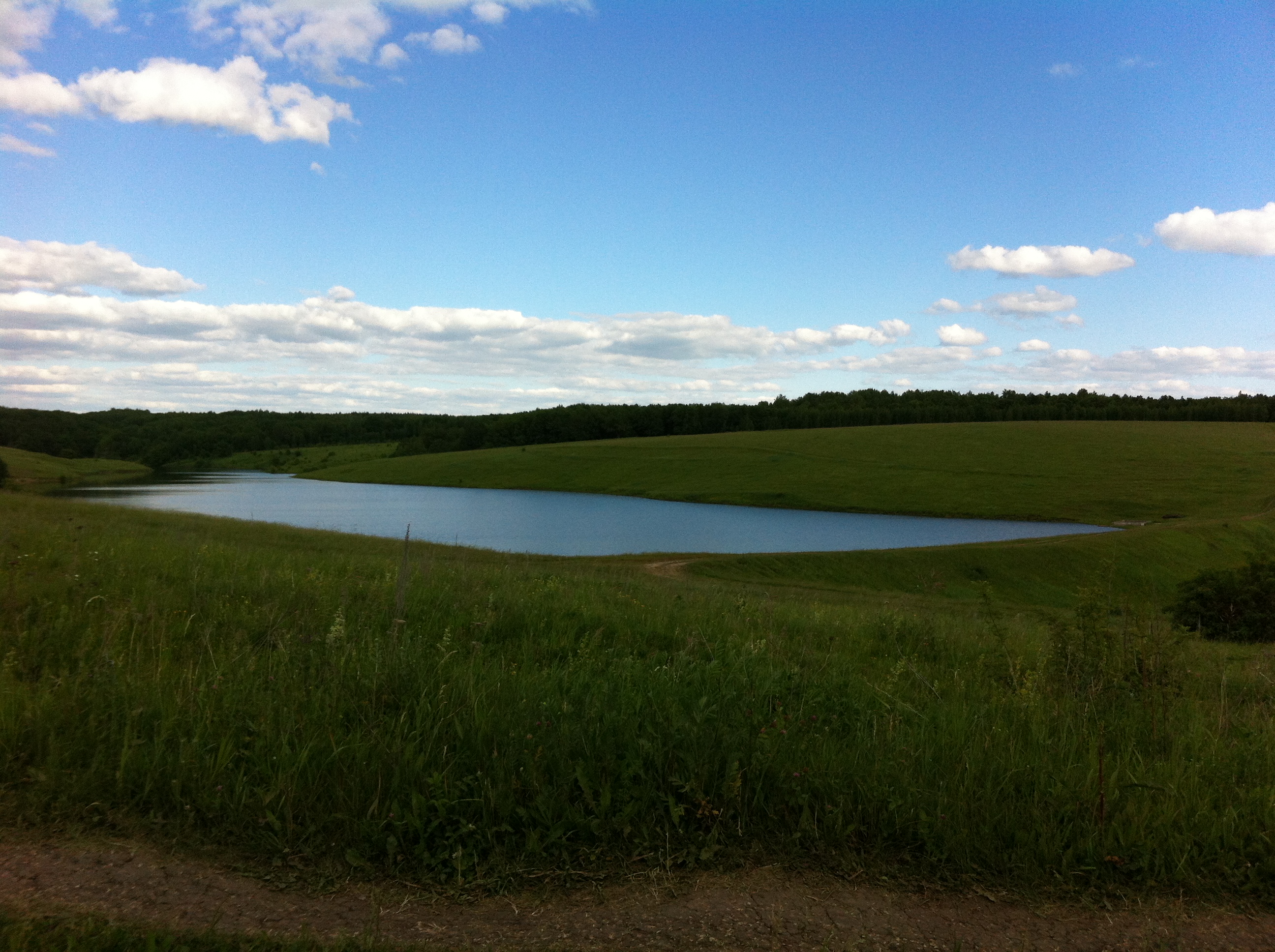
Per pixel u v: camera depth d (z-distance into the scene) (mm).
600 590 11555
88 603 6168
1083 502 100438
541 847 3162
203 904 2762
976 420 196250
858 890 3094
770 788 3582
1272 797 3717
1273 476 106625
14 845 3014
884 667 7066
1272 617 24641
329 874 3006
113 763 3473
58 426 194500
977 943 2809
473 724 3867
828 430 162000
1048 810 3529
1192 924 2990
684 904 2949
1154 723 4574
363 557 19484
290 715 3881
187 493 122250
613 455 150625
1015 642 8266
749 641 7129
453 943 2656
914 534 83812
